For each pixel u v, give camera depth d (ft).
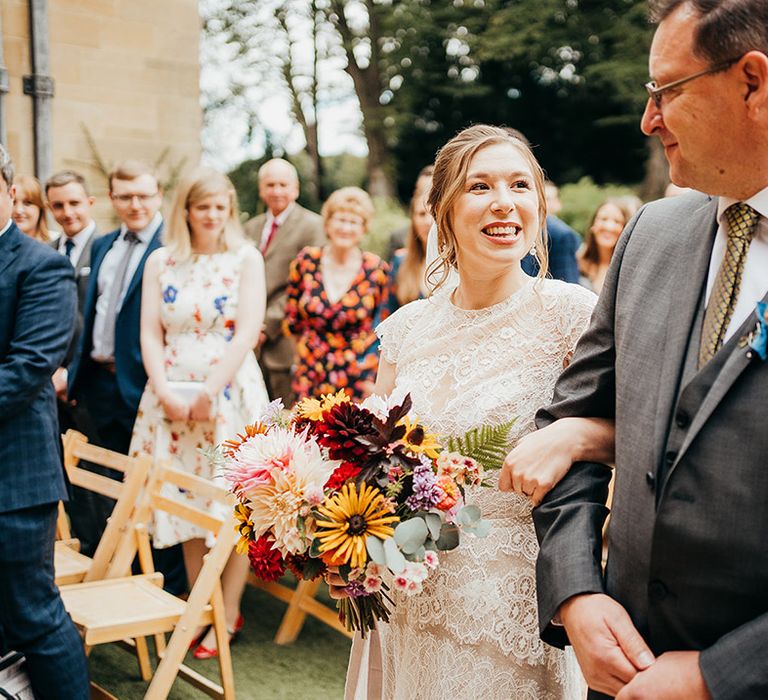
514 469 5.57
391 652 6.90
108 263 14.49
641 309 5.21
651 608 4.79
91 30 24.18
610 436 5.65
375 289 15.67
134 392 13.83
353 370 15.51
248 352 13.01
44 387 9.39
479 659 6.31
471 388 6.50
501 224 6.34
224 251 12.88
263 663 12.29
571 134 61.67
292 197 18.60
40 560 9.20
